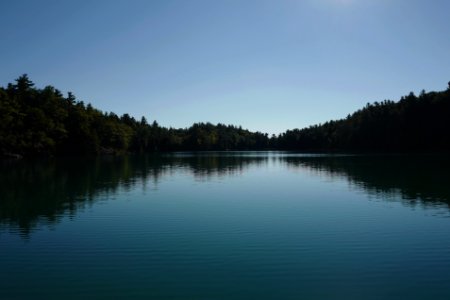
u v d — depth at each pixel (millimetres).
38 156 101062
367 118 156000
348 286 12438
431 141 127750
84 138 117812
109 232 19344
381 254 15656
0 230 19734
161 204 27328
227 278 13102
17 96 99625
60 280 12977
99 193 32906
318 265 14359
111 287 12383
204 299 11508
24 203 27812
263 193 32812
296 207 26109
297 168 62594
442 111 129375
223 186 38188
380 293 11906
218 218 22641
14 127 89875
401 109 143000
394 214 23516
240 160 95688
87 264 14531
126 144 148250
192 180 44156
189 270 13867
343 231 19422
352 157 100562
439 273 13500
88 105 138000
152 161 90125
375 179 42844
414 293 11898
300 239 17906
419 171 52719
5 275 13414
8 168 61469
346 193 32344
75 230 19750
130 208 25875
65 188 36125
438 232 19094
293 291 12047
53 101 108938
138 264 14516
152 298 11586
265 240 17781
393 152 133875
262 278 13117
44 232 19359
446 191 32844
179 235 18719
